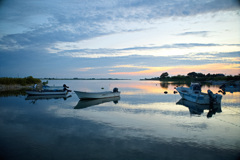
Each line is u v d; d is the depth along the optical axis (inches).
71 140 364.2
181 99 1063.6
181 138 385.1
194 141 369.1
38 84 2375.7
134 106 797.9
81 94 1006.4
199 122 525.7
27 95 1227.9
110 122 507.5
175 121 530.6
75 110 693.3
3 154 299.1
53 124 482.0
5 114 603.8
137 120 534.9
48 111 666.2
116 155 298.8
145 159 287.0
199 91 946.7
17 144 341.7
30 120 524.1
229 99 1096.8
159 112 665.0
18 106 774.5
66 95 1321.4
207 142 365.1
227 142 366.3
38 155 296.7
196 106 820.0
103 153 305.6
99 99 1057.5
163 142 359.9
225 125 496.1
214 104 850.8
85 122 506.3
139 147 332.8
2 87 1748.3
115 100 1015.0
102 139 371.6
